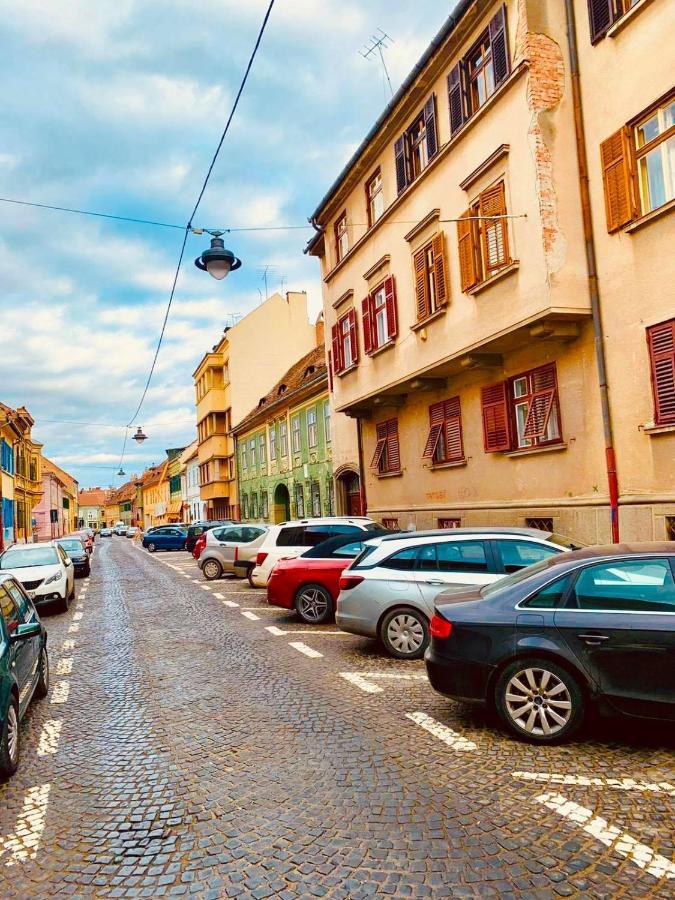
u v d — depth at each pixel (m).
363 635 8.50
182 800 4.48
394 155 16.50
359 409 20.11
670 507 9.41
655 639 4.83
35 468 55.69
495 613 5.43
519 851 3.59
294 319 43.81
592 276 10.73
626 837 3.68
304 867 3.54
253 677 7.84
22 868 3.71
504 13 11.61
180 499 69.69
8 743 5.07
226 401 44.44
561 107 11.12
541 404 12.16
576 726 5.07
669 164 9.52
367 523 14.32
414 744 5.31
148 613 13.79
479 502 14.45
